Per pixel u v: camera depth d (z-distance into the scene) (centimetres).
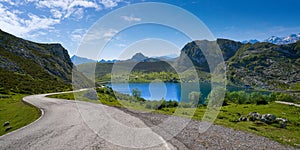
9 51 15725
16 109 4262
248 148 1411
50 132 1656
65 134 1540
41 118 2636
